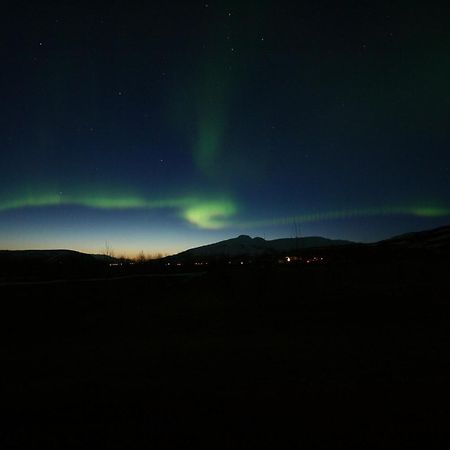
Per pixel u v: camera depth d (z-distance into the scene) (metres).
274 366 10.52
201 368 10.66
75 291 32.59
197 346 13.91
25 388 9.44
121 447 6.22
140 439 6.45
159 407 7.76
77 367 11.46
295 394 8.16
